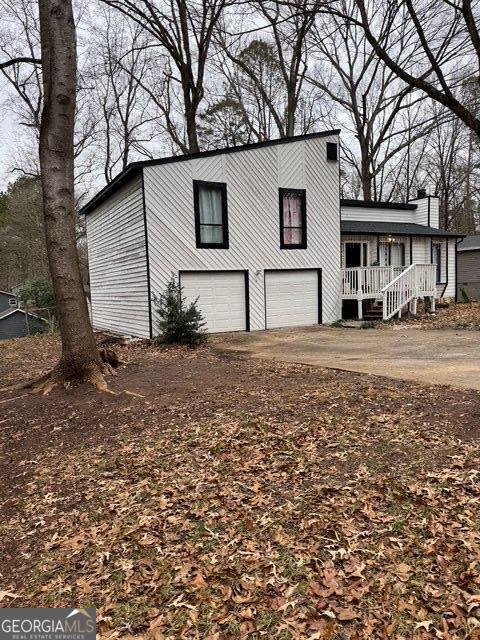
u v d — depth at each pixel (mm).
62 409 5602
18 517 3346
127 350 10453
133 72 22328
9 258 32656
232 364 8180
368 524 2818
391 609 2137
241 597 2303
